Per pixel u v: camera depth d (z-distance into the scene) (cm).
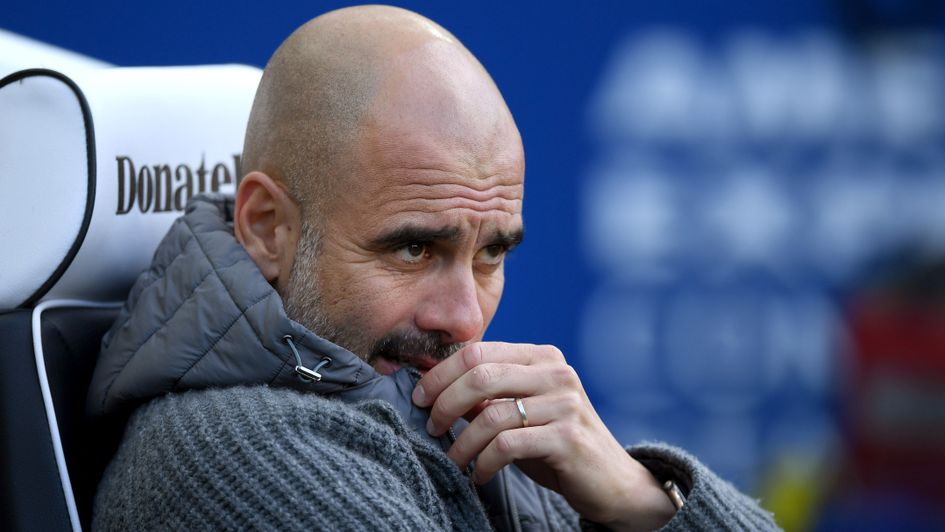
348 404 539
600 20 1180
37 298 580
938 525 1241
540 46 1172
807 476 1228
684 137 1197
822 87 1212
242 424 513
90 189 577
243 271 554
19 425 544
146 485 521
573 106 1182
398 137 549
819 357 1227
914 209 1232
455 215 550
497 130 566
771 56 1204
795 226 1216
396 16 583
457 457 545
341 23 580
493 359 549
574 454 546
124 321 582
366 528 484
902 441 1234
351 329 561
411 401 557
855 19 1212
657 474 603
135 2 1040
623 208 1195
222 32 1075
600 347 1201
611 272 1198
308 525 484
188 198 651
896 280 1230
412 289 562
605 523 571
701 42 1195
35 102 571
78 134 576
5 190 571
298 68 576
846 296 1229
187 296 561
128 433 564
